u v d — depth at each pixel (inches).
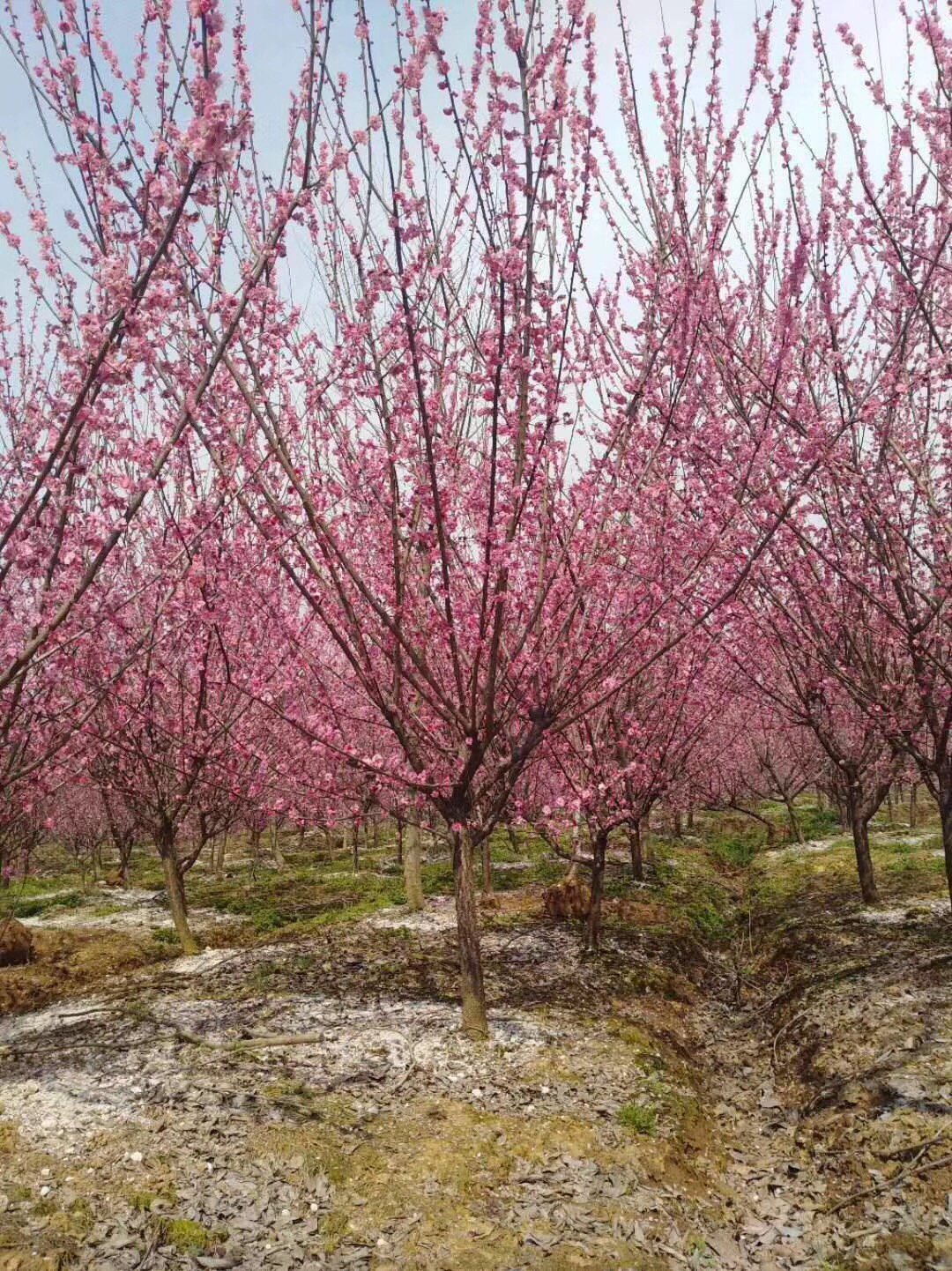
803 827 813.2
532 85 219.8
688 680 365.4
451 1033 297.7
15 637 254.5
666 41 255.1
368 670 264.1
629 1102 250.1
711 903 546.9
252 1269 177.0
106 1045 296.5
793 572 324.5
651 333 251.1
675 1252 186.9
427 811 524.1
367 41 195.6
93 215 198.2
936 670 315.6
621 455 249.9
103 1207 194.2
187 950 441.4
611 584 274.7
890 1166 209.5
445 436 272.8
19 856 508.7
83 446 209.5
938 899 442.0
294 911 533.6
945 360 253.0
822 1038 291.0
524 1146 223.6
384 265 222.8
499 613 251.3
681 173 256.5
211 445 241.3
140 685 333.7
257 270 188.4
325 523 256.8
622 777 371.2
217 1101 243.6
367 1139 225.9
